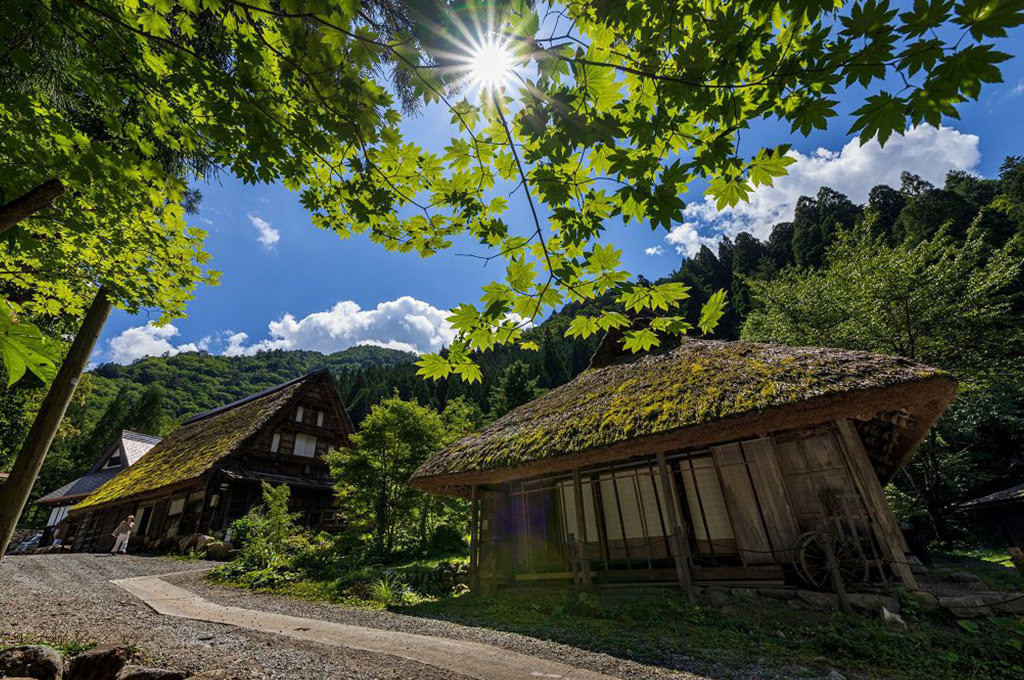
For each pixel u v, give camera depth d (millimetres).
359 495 12539
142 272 3611
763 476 6469
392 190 2605
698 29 1903
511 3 1766
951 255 16547
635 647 4457
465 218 2553
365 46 1946
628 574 6863
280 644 4438
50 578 8039
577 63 1857
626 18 1872
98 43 2051
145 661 3697
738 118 1945
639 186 2066
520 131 2168
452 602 7191
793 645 4527
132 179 2688
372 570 8961
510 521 9094
